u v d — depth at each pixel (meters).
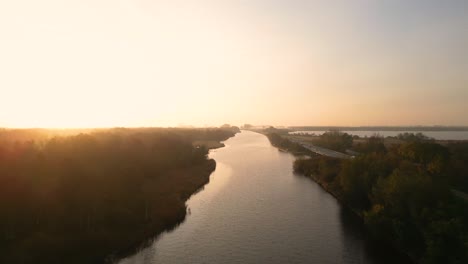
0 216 46.22
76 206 54.94
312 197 78.56
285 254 48.44
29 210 49.97
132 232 54.22
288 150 174.88
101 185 64.62
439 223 38.97
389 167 66.06
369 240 52.88
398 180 50.41
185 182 92.19
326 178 89.44
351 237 54.06
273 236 54.94
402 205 48.25
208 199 78.12
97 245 48.06
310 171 104.56
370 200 62.09
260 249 50.22
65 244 46.03
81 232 50.00
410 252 45.25
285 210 68.62
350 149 146.25
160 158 106.19
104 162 76.75
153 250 50.03
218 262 46.31
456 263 35.59
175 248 50.84
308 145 178.50
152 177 91.88
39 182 56.00
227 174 108.94
